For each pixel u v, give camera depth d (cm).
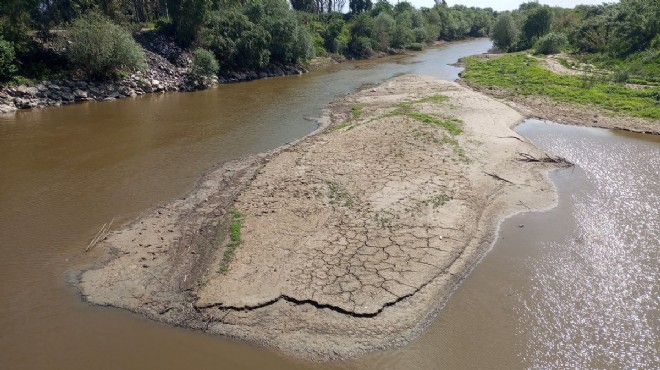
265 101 3697
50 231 1530
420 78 4725
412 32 8550
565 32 6475
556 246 1453
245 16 5116
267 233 1437
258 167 2088
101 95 3634
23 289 1223
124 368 962
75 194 1830
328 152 2217
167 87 4091
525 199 1773
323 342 1018
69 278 1266
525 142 2431
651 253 1412
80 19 3703
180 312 1109
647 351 1027
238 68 4978
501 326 1095
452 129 2550
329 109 3362
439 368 968
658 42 4591
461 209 1625
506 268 1327
